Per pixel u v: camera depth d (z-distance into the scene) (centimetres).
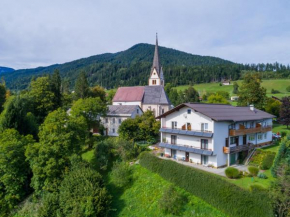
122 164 3825
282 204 2000
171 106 7269
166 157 4275
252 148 4109
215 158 3622
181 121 4109
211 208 2544
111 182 3597
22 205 3588
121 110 6375
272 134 5309
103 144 4416
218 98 8569
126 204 3044
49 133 3794
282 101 5972
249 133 4078
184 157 4059
